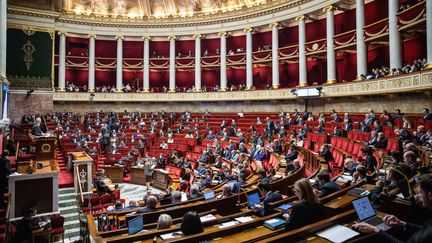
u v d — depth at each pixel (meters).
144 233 4.86
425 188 2.74
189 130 24.00
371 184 6.44
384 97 18.58
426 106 15.84
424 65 14.65
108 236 5.20
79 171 14.14
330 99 22.91
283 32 29.00
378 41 20.58
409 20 16.42
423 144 10.19
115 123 24.89
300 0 24.98
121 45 32.56
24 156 14.08
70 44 33.03
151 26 32.69
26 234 8.83
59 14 28.30
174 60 32.62
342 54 25.47
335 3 22.70
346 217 4.14
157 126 25.77
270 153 14.95
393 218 3.43
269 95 26.88
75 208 12.80
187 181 14.26
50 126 23.75
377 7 22.00
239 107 29.47
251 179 10.50
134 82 34.56
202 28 31.59
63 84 30.50
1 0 16.03
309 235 3.68
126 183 18.86
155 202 7.14
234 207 7.25
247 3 29.36
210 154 17.53
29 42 27.08
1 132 14.80
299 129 18.97
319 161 11.17
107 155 20.19
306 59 25.33
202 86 33.88
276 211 5.74
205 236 4.44
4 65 16.45
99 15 32.00
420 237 1.81
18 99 26.45
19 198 10.23
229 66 31.73
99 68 33.59
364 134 13.89
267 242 3.47
